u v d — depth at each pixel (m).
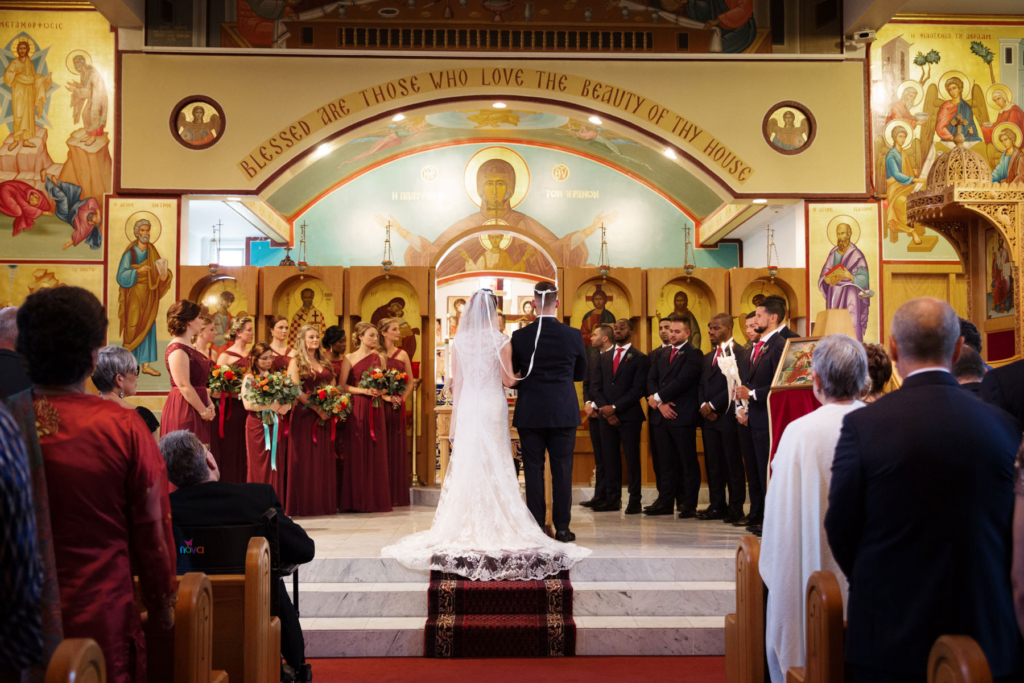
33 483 2.02
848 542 2.39
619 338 8.34
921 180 9.85
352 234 13.84
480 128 13.07
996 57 9.95
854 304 9.57
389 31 9.45
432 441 9.58
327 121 9.38
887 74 9.88
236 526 3.52
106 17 9.14
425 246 13.91
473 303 6.03
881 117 9.84
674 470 8.12
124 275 9.27
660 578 5.59
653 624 5.09
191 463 3.70
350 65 9.42
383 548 5.82
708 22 9.61
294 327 9.69
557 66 9.51
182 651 2.58
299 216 13.82
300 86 9.38
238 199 9.45
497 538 5.67
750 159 9.55
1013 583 1.98
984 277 6.68
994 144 9.91
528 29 9.53
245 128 9.33
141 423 2.48
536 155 14.04
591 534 6.71
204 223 12.93
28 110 9.41
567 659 4.94
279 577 3.65
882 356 4.01
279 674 3.66
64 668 1.75
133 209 9.30
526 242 14.31
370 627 5.02
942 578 2.16
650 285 9.95
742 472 7.37
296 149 9.35
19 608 1.71
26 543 1.73
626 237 13.99
